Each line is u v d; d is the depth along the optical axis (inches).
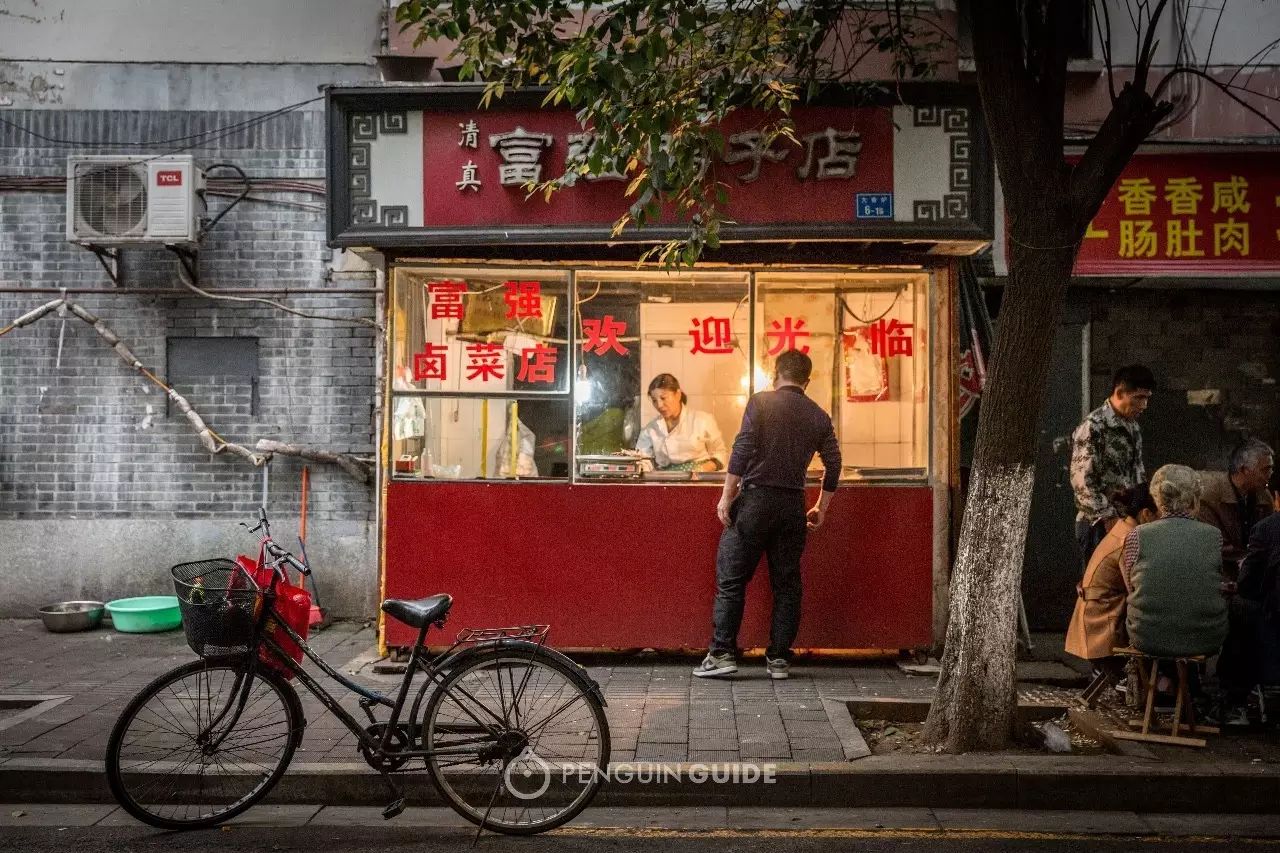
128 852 163.3
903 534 265.4
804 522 251.0
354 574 317.1
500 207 257.4
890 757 194.5
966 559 203.3
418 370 269.1
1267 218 282.0
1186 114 287.3
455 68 281.1
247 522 316.8
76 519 317.7
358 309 317.7
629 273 271.6
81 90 316.8
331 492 318.0
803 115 252.2
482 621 264.1
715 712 221.1
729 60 211.8
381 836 171.5
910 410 272.8
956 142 252.7
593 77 185.6
